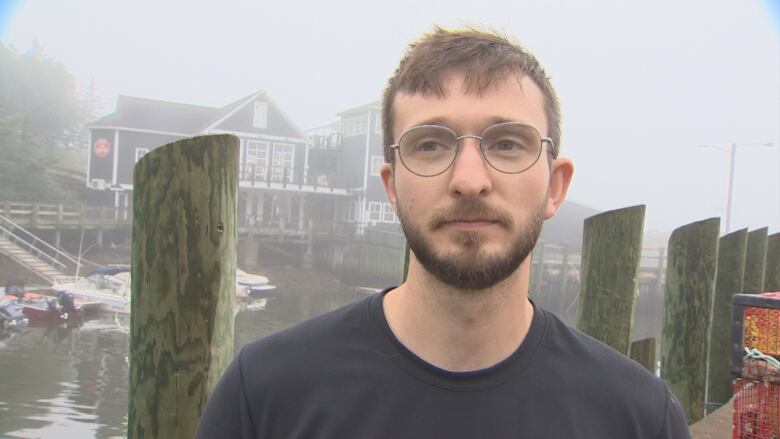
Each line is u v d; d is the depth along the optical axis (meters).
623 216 3.20
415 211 1.30
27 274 28.00
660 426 1.34
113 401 12.82
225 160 1.99
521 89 1.33
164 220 1.94
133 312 2.00
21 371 14.50
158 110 41.06
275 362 1.35
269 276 37.06
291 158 41.53
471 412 1.28
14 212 32.44
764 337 2.43
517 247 1.28
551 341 1.37
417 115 1.33
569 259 37.31
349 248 38.78
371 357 1.32
